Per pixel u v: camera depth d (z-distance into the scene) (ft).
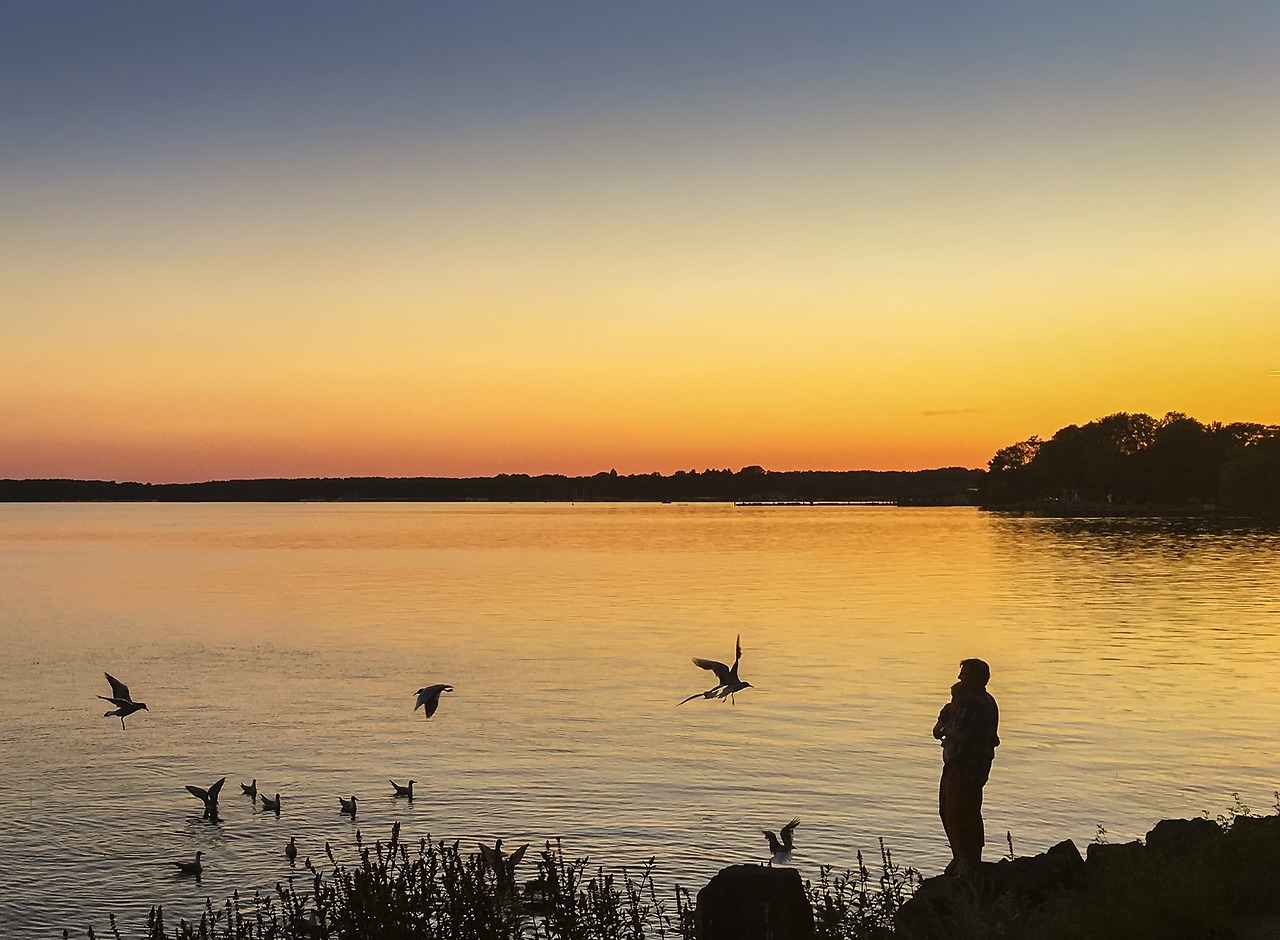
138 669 181.57
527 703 148.15
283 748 124.77
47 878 86.07
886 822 94.02
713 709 141.69
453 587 342.85
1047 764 109.50
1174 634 210.18
